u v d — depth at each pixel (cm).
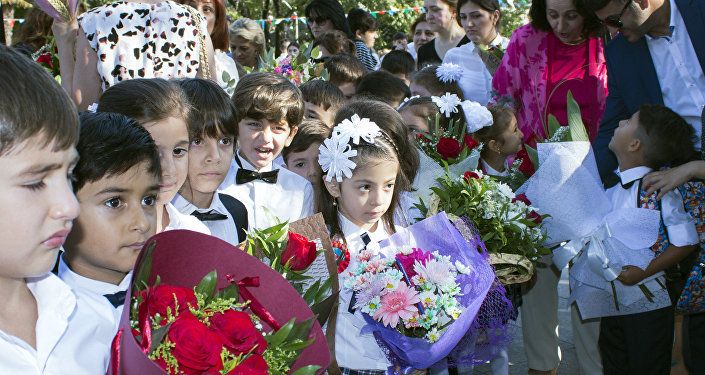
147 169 163
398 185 289
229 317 139
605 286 345
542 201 348
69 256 171
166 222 223
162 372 121
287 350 148
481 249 261
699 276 334
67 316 141
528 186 358
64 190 117
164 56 388
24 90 110
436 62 702
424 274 233
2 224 112
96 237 159
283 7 2303
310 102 431
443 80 477
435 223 256
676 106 399
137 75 384
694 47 385
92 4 1622
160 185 173
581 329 400
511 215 310
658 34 394
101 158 154
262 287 159
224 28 493
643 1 375
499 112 408
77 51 388
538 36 473
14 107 108
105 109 215
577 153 348
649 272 333
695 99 393
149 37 385
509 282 311
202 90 256
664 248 335
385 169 264
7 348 129
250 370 131
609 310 349
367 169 262
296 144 358
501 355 362
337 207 285
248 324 140
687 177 337
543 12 464
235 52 635
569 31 450
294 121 327
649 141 348
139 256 136
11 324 133
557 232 348
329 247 217
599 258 339
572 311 404
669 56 395
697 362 354
